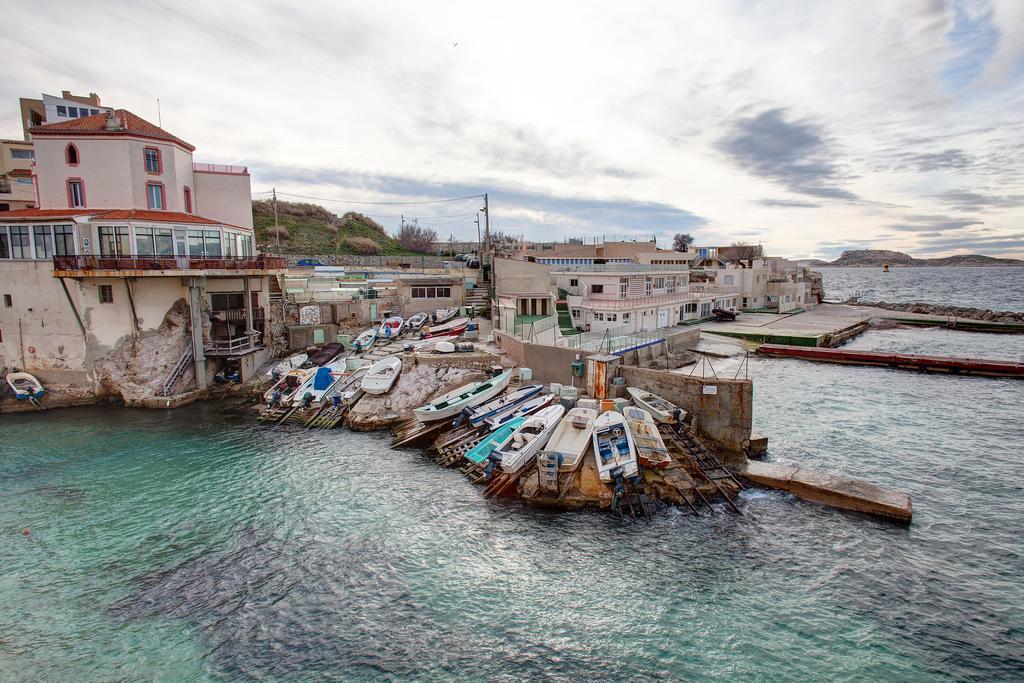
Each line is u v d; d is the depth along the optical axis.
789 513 23.12
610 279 54.06
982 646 16.02
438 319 53.28
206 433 33.41
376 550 20.92
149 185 42.47
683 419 30.17
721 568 19.58
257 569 19.75
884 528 22.02
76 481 26.61
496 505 24.06
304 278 60.62
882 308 99.62
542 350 36.62
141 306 39.22
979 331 73.75
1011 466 27.89
